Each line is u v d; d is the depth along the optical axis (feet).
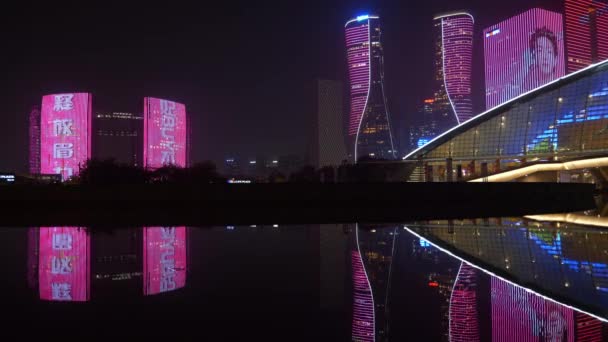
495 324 31.27
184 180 282.15
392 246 69.82
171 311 35.22
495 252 63.31
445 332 30.12
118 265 54.85
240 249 67.41
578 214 136.87
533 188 185.68
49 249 67.97
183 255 62.18
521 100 365.40
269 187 162.91
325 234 85.61
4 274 49.57
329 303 37.76
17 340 28.27
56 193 161.48
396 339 28.71
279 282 45.68
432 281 45.68
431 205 165.48
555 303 36.78
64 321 32.40
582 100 336.70
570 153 331.98
